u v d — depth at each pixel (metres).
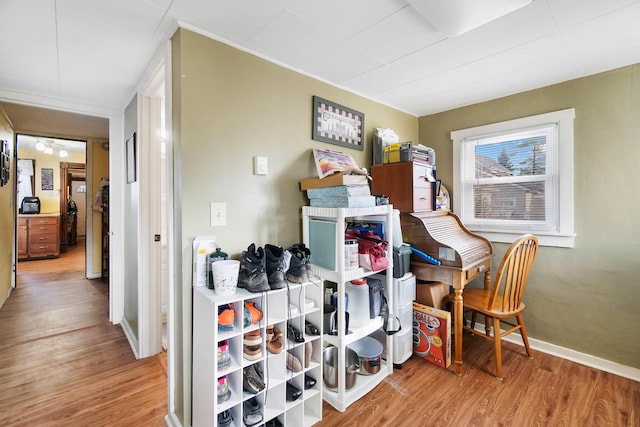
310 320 1.73
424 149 2.45
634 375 1.98
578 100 2.19
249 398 1.45
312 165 2.10
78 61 1.86
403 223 2.33
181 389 1.54
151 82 1.94
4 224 3.28
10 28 1.50
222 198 1.62
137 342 2.34
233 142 1.67
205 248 1.50
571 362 2.20
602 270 2.12
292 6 1.37
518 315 2.17
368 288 1.98
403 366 2.15
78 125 3.59
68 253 6.52
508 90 2.42
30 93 2.39
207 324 1.33
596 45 1.74
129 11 1.38
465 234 2.57
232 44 1.66
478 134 2.69
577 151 2.20
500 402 1.77
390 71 2.05
